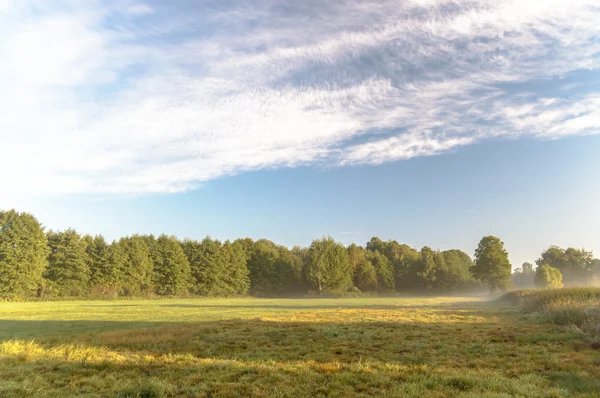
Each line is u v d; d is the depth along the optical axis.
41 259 64.69
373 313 31.14
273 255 104.62
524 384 8.48
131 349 14.09
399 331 18.55
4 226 61.59
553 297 27.62
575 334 15.62
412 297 86.81
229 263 93.50
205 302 60.22
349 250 108.62
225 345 14.74
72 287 68.81
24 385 8.86
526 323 21.25
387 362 11.46
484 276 82.19
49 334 18.42
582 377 9.30
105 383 9.34
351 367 10.56
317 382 9.19
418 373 9.93
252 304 52.28
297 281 102.69
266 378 9.56
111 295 72.06
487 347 13.77
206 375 9.98
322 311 34.56
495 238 81.81
